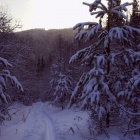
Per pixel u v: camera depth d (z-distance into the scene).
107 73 10.29
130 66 10.11
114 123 10.45
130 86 9.24
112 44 10.98
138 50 11.71
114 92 10.16
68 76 39.12
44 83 70.69
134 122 9.50
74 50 43.47
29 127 16.98
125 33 9.41
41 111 36.22
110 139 8.79
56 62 44.22
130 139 8.91
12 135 13.34
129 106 10.06
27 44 24.47
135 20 13.43
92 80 9.73
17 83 9.41
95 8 10.20
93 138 9.61
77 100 11.02
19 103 34.62
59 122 19.97
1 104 12.77
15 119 21.38
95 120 10.45
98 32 10.52
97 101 8.89
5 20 19.31
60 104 38.66
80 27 10.22
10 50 18.81
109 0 10.02
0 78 8.96
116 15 10.08
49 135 13.96
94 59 9.88
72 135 12.37
